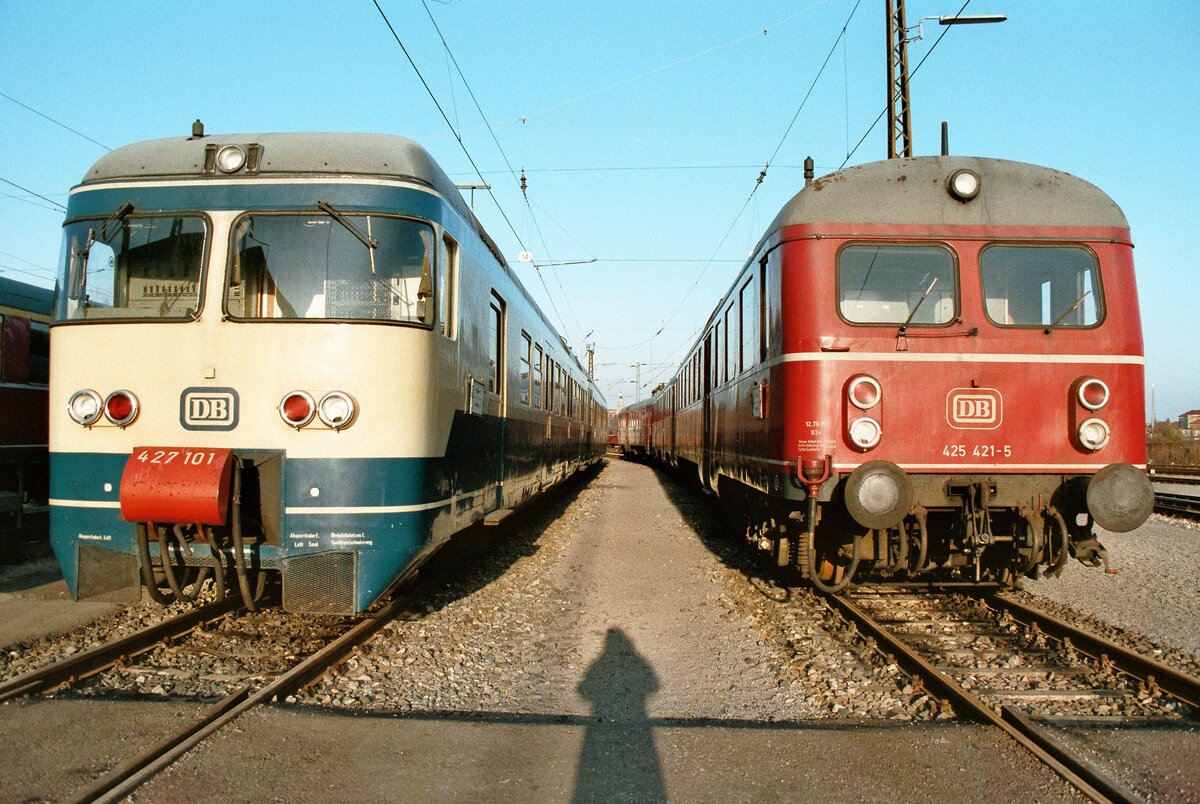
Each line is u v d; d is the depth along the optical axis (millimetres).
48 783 3363
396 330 5383
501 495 8617
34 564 8961
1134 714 4531
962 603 7223
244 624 6121
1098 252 6270
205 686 4758
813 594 7527
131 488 4922
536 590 8016
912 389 6109
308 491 5195
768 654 5820
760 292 7426
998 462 6062
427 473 5590
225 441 5242
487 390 7691
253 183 5500
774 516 7516
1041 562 6199
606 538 12117
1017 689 4891
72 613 6402
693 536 12352
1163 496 17531
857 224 6277
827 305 6188
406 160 5691
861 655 5664
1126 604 7301
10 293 9211
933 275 6250
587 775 3658
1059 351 6137
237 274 5410
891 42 13414
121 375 5320
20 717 4082
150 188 5543
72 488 5340
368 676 4988
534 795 3453
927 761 3799
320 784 3479
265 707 4285
